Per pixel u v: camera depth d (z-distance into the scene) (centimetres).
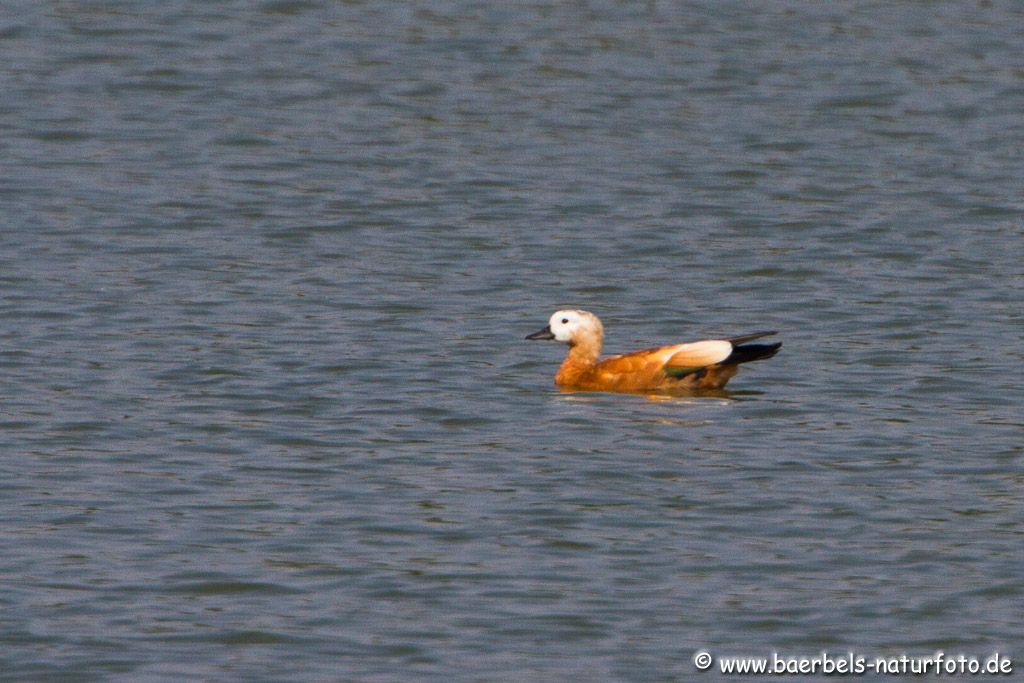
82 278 2361
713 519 1515
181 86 3500
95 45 3747
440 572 1402
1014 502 1561
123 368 1964
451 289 2361
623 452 1686
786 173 3034
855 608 1348
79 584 1373
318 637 1295
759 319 2239
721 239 2639
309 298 2292
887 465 1656
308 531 1482
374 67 3659
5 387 1884
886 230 2691
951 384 1933
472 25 3969
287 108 3388
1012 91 3581
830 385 1930
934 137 3284
